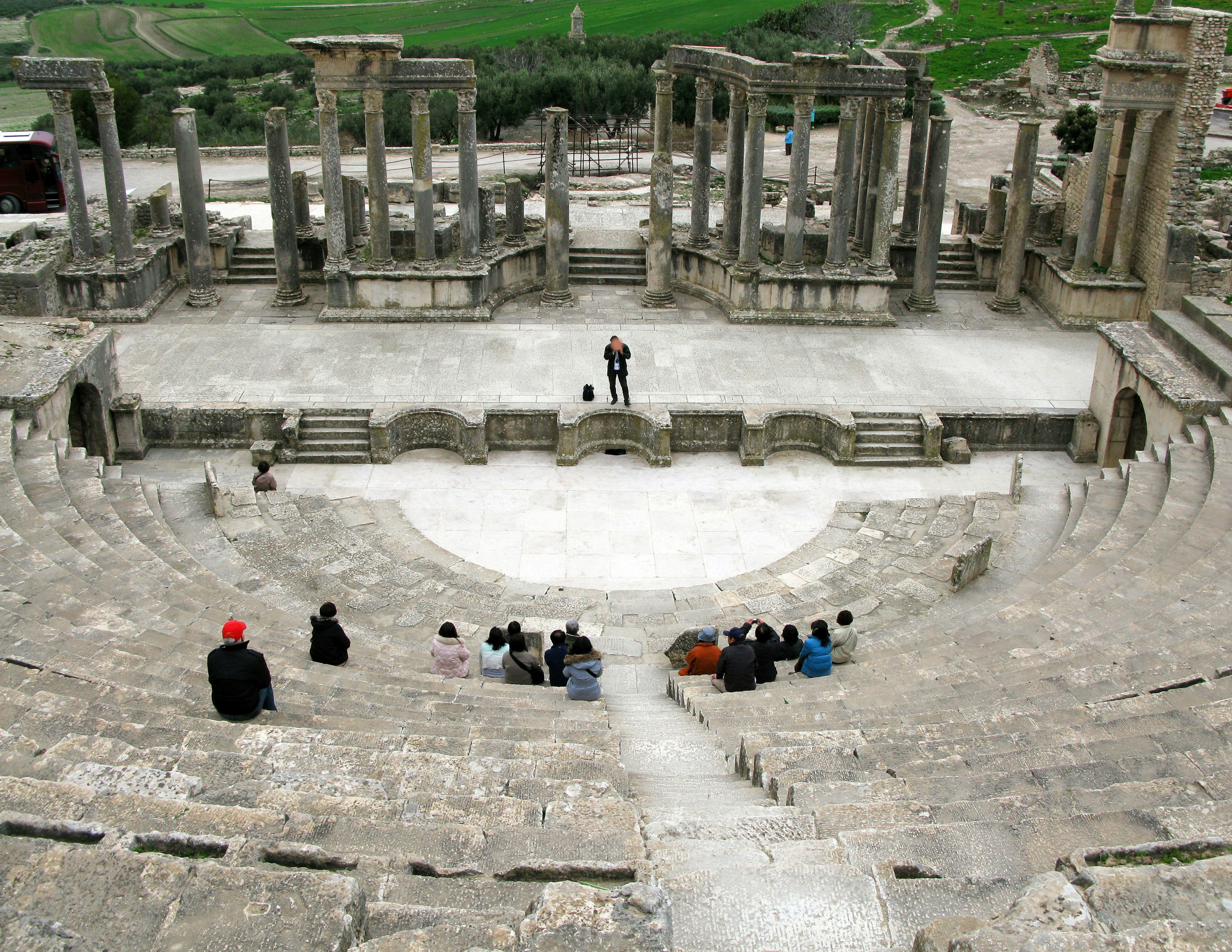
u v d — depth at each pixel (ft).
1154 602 52.49
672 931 17.72
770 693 46.32
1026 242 118.01
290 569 66.90
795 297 108.27
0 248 112.47
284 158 106.11
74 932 15.85
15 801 22.07
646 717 45.75
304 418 87.20
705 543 75.87
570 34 307.78
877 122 114.93
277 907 17.53
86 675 39.91
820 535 76.84
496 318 108.88
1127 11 98.53
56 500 63.52
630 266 119.55
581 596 67.62
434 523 77.56
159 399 89.56
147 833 20.36
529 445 88.22
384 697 43.09
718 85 217.77
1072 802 25.64
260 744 31.22
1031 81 242.58
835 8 300.81
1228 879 17.80
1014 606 56.03
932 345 104.58
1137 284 107.76
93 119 197.57
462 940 16.83
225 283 117.80
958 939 16.06
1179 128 100.48
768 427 87.45
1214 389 76.33
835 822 25.04
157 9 549.54
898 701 42.78
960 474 86.33
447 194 150.71
